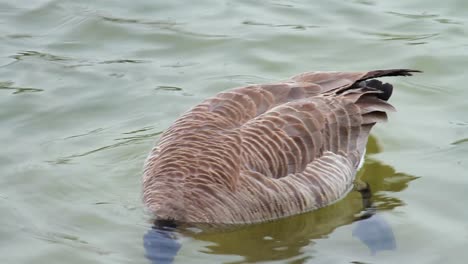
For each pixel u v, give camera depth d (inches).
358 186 633.6
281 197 586.6
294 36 831.1
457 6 871.7
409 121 709.9
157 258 544.1
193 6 895.1
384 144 682.2
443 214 602.2
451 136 687.7
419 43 813.9
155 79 775.1
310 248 569.0
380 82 653.3
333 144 616.4
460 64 780.0
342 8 879.1
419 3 882.1
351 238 579.5
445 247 565.6
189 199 571.8
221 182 575.5
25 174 647.1
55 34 850.1
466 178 636.7
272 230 589.9
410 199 618.5
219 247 569.9
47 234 581.6
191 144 590.9
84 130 707.4
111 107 738.2
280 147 595.5
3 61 804.0
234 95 622.8
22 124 714.8
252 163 584.7
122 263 549.6
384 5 883.4
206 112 612.7
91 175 647.1
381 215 602.5
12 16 877.8
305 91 631.2
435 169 649.0
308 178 598.9
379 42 816.9
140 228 581.3
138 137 695.1
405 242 572.7
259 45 819.4
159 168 587.8
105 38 842.8
